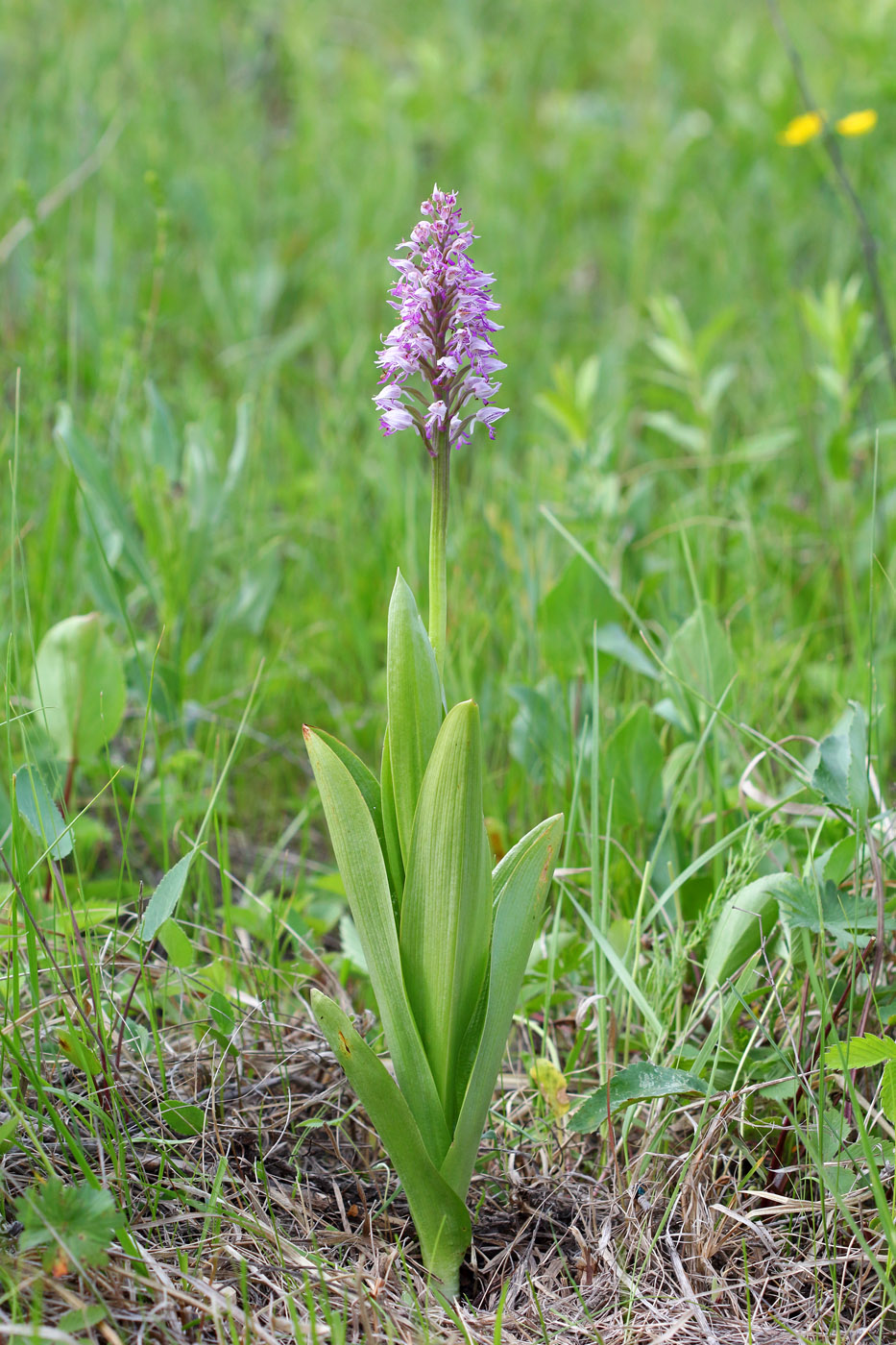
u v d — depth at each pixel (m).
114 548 3.41
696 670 2.74
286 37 7.69
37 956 2.17
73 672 2.69
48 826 2.17
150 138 6.04
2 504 3.48
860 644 3.43
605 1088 1.95
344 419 4.53
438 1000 1.76
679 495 4.55
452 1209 1.82
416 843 1.70
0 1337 1.60
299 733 3.60
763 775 2.94
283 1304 1.79
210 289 5.53
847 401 3.96
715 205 6.66
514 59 8.23
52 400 3.81
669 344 4.21
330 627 3.84
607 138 7.30
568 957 2.45
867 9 7.41
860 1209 1.95
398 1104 1.76
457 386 1.69
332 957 2.65
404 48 8.68
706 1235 1.93
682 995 2.42
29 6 7.80
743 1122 1.99
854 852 2.14
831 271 5.76
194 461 3.52
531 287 6.09
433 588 1.78
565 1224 2.04
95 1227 1.65
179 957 2.21
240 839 3.33
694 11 9.10
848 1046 1.80
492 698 3.36
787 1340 1.79
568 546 3.90
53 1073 2.09
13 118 6.42
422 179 7.07
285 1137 2.14
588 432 4.01
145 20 7.77
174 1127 2.05
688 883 2.48
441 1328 1.80
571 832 2.43
